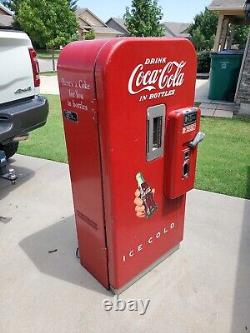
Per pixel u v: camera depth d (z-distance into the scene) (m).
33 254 2.52
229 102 8.01
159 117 1.81
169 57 1.72
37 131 5.69
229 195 3.38
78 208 2.08
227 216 2.99
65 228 2.86
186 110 1.90
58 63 1.73
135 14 18.56
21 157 4.49
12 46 3.26
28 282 2.24
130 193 1.85
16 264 2.41
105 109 1.54
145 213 2.01
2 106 3.28
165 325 1.93
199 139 2.01
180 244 2.60
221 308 2.03
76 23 18.48
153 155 1.88
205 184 3.61
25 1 17.58
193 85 1.97
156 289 2.17
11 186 3.65
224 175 3.85
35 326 1.92
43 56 28.16
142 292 2.15
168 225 2.28
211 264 2.39
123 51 1.49
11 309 2.03
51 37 17.17
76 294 2.13
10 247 2.61
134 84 1.60
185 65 1.85
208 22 36.09
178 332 1.89
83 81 1.59
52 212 3.12
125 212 1.87
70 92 1.71
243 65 6.39
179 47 1.76
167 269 2.34
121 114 1.61
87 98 1.61
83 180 1.91
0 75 3.16
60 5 17.09
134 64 1.56
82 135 1.76
